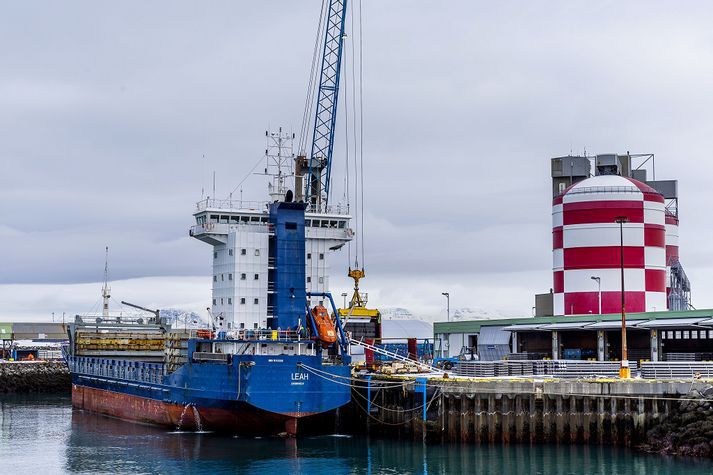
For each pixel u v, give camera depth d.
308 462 81.88
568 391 83.81
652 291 131.88
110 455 86.88
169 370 103.88
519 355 118.75
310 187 135.00
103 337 139.88
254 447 89.31
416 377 90.31
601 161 148.12
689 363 86.44
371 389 93.75
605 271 132.00
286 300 99.62
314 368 91.44
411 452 84.56
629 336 115.31
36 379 181.88
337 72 141.12
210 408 94.88
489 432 85.06
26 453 89.19
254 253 103.44
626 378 85.44
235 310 102.44
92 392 130.12
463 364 97.44
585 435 83.38
